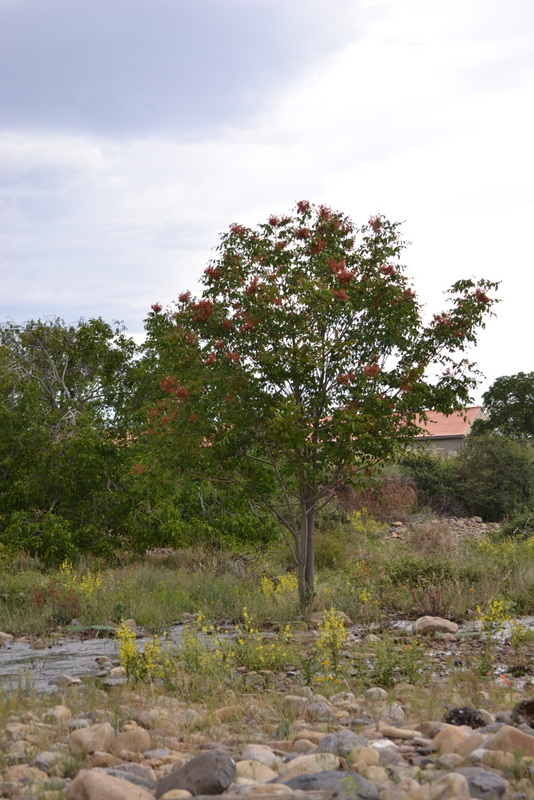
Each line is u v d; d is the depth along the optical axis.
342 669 8.12
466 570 14.70
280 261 13.67
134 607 13.45
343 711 6.43
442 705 6.51
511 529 26.03
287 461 13.84
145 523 20.69
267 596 13.82
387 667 7.94
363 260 13.83
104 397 23.83
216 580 15.88
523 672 8.19
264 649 8.95
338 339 13.16
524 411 49.28
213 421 13.47
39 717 6.18
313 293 12.49
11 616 12.95
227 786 3.91
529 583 13.96
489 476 36.50
